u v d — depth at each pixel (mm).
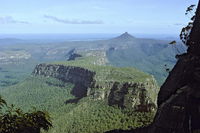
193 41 52750
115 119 172750
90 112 194875
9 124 19812
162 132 42281
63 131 170125
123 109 182750
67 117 189875
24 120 20484
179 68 51188
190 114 40062
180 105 41750
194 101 40500
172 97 44156
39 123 21125
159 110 47000
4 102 20969
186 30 61781
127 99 185000
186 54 53438
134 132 62844
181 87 46219
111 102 198750
